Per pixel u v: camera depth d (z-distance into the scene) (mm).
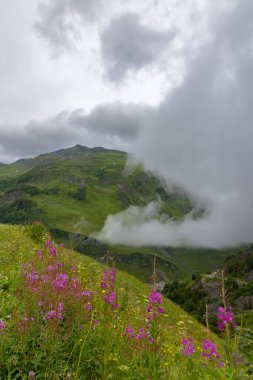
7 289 8352
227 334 6121
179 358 7645
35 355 5125
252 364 6254
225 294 6312
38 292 6301
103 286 7332
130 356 6027
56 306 5750
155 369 5574
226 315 6145
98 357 5602
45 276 7062
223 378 5875
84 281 10500
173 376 5996
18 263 11469
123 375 5434
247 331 6316
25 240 18688
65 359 5453
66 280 6852
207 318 7234
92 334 5824
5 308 6711
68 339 5652
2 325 5359
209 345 6934
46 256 9812
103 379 5125
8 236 18469
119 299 9391
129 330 6484
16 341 5363
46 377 4895
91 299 6863
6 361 5012
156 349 6059
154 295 6391
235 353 6148
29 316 5727
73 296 6340
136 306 12938
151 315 6363
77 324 5863
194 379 6078
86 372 5418
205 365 6703
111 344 5777
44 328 5410
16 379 4949
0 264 11078
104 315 6461
